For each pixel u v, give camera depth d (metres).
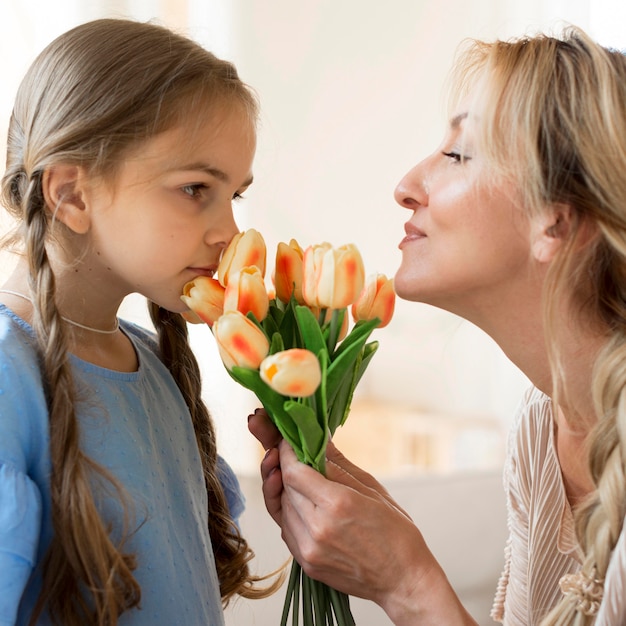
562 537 1.13
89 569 0.78
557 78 0.94
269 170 1.93
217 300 0.87
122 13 1.73
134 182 0.87
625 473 0.90
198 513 1.01
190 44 0.96
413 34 2.04
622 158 0.91
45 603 0.82
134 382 0.96
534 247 0.94
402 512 1.03
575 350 0.98
